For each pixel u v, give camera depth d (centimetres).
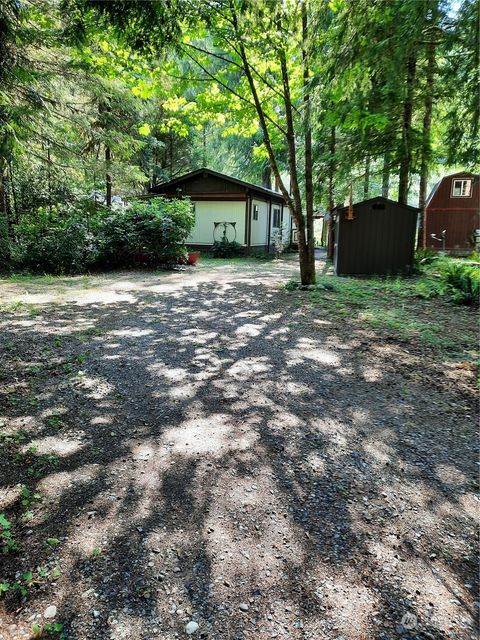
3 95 658
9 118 687
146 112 1527
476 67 527
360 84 561
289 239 2414
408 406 322
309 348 467
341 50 529
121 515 200
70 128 1185
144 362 416
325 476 233
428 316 622
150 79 913
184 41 770
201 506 207
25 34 717
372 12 479
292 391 350
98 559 174
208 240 1878
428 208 2239
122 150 1230
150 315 624
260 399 333
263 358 433
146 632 143
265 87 994
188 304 712
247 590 160
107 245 1202
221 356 438
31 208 1268
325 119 780
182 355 439
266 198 2042
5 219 1112
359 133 1090
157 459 248
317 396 340
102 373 384
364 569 170
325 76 579
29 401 322
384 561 174
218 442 268
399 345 479
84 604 153
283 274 1170
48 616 148
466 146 805
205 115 1018
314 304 711
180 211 1259
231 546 182
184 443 266
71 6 471
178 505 208
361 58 505
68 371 387
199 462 245
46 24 807
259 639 141
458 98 714
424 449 261
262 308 681
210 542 184
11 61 793
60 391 342
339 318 611
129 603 154
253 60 898
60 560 173
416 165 1112
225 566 171
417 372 394
